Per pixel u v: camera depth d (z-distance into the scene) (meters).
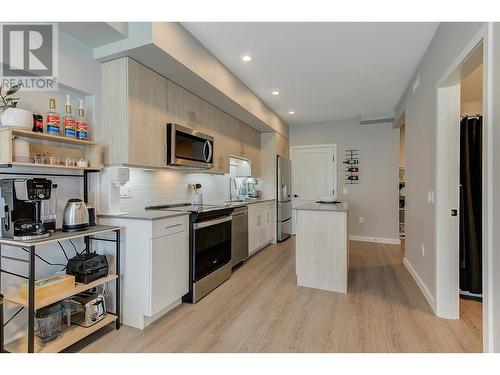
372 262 3.86
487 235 1.41
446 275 2.23
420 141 2.87
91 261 1.93
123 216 2.14
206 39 2.46
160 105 2.50
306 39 2.44
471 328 2.06
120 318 2.14
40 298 1.64
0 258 1.71
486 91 1.44
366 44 2.52
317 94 3.93
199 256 2.62
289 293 2.75
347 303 2.51
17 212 1.64
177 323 2.15
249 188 5.11
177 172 3.31
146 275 2.06
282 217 5.21
